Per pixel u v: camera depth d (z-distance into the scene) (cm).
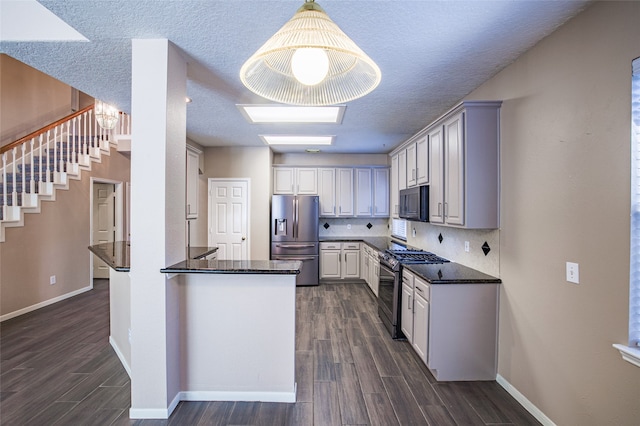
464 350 247
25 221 403
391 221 585
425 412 209
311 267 550
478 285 246
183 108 224
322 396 228
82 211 495
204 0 161
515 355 225
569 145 178
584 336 169
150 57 199
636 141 144
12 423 195
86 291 503
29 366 266
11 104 477
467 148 244
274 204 543
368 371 263
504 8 167
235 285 223
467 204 245
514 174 226
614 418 152
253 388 223
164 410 202
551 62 191
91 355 286
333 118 375
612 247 154
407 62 227
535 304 205
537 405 203
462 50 211
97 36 194
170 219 207
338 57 141
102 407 212
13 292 386
